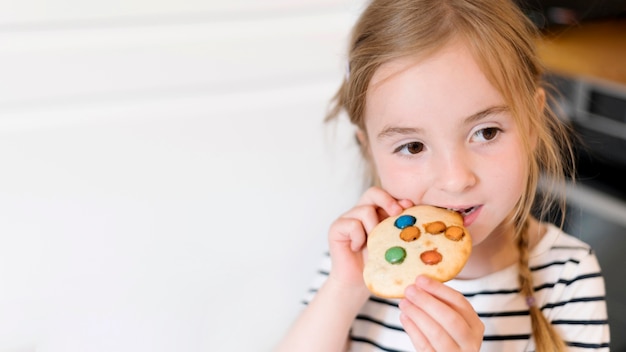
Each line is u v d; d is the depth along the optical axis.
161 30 0.97
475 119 0.73
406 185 0.76
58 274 0.96
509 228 0.85
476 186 0.74
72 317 0.94
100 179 0.97
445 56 0.73
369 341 0.88
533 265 0.87
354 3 1.02
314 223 1.03
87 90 0.96
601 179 1.25
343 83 0.86
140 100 0.98
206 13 0.98
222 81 1.00
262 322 0.98
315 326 0.84
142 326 0.94
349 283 0.83
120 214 0.98
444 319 0.71
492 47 0.74
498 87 0.73
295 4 1.01
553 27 1.31
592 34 1.34
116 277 0.97
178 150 0.99
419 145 0.75
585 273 0.86
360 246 0.82
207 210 1.00
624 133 1.20
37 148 0.95
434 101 0.73
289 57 1.02
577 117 1.24
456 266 0.72
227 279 0.98
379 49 0.75
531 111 0.78
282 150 1.02
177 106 0.99
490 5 0.77
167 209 0.99
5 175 0.95
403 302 0.73
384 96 0.75
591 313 0.85
